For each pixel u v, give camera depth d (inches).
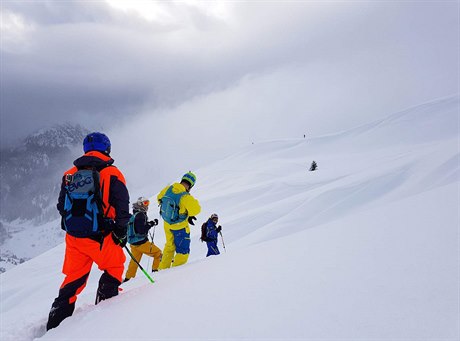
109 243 131.6
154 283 136.9
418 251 80.2
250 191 1338.6
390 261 78.7
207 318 72.4
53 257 825.5
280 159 3523.6
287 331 59.0
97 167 130.9
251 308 71.1
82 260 129.3
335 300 65.4
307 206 746.2
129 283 186.9
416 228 98.3
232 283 90.7
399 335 50.1
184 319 75.5
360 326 55.0
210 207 1247.5
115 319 93.7
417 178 684.7
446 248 78.1
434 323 50.8
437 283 62.4
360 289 67.7
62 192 129.4
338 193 773.9
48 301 376.8
